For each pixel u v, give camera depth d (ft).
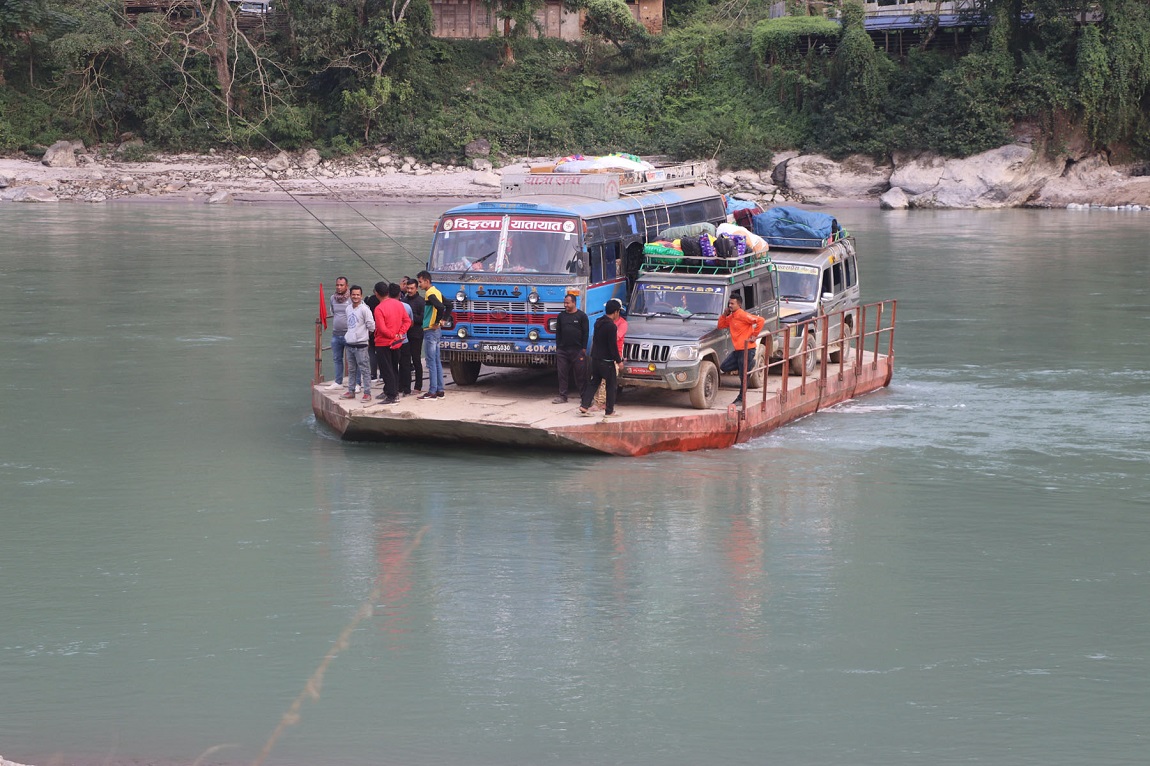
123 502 76.84
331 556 67.10
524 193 99.60
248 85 381.81
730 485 80.64
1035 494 79.77
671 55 399.44
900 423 98.37
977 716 49.49
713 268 92.89
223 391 109.60
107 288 176.65
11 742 46.85
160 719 48.80
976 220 303.68
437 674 52.75
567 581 63.57
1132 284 183.83
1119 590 63.21
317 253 223.10
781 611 59.88
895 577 64.69
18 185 350.23
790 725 48.67
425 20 378.12
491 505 75.82
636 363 87.61
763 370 93.97
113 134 385.50
